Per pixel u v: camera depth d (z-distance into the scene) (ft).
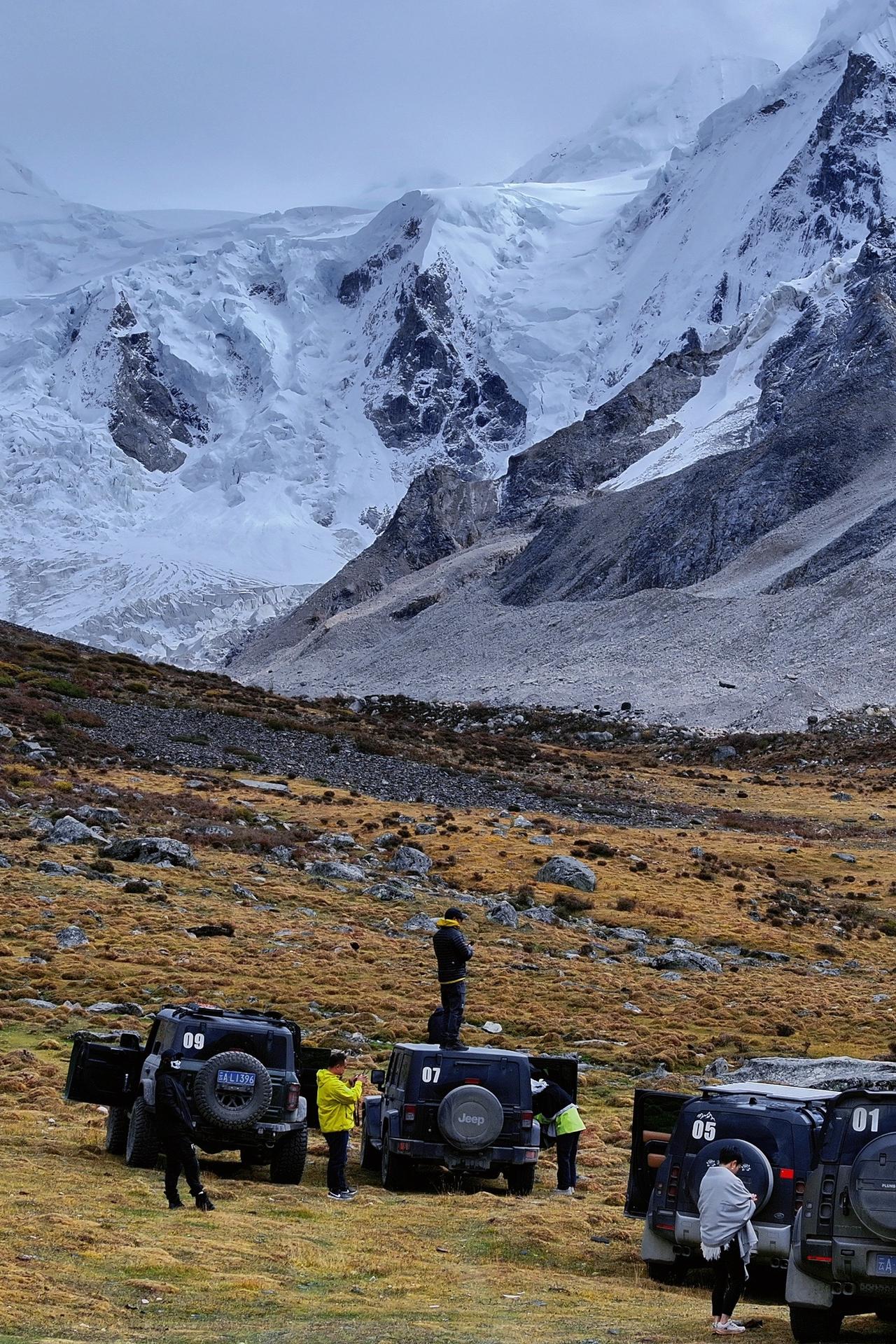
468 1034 115.34
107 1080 69.97
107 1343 39.65
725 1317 45.57
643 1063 110.73
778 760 439.63
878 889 233.14
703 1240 46.55
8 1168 63.98
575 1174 71.36
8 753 254.68
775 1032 127.75
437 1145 67.56
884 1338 45.32
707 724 518.78
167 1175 59.26
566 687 613.11
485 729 504.02
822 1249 43.83
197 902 164.04
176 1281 47.93
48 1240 50.72
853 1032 130.11
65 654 385.09
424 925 165.27
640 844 248.52
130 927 145.69
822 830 300.40
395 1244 56.85
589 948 164.55
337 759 307.58
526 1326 44.75
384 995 124.57
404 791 285.43
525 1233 59.67
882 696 510.99
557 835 248.52
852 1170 43.91
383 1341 41.32
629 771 384.47
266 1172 69.77
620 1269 55.67
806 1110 51.21
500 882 200.95
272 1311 45.24
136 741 293.84
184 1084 64.59
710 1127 52.06
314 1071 72.64
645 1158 61.67
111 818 206.08
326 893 179.83
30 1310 42.27
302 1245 54.39
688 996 144.66
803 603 620.49
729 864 238.48
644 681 594.24
